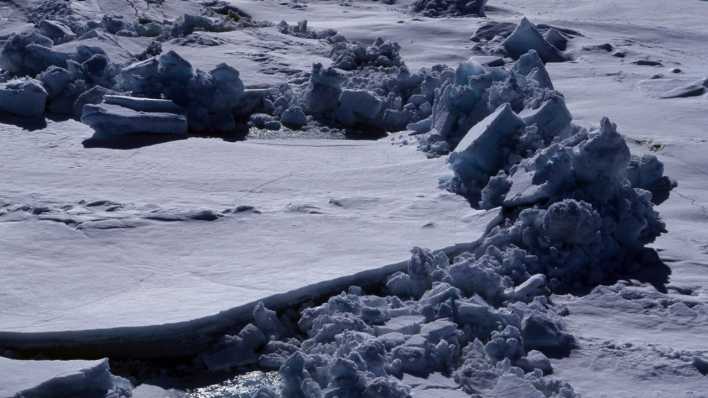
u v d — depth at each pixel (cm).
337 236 1678
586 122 2623
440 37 4128
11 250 1566
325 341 1301
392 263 1524
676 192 2034
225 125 2566
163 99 2545
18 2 4241
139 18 4128
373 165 2234
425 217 1798
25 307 1350
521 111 2195
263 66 3300
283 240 1658
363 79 2933
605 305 1475
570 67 3566
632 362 1272
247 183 2055
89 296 1403
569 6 6266
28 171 2081
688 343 1335
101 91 2616
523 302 1462
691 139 2434
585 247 1611
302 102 2783
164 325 1272
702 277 1586
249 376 1260
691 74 3394
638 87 3152
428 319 1357
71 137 2392
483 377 1198
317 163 2248
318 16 5116
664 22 5466
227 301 1362
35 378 1099
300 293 1416
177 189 1997
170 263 1550
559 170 1723
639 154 2297
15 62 2923
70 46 3155
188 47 3556
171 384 1230
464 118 2353
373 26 4347
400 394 1109
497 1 6531
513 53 3794
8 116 2548
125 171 2112
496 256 1588
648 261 1648
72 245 1606
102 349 1265
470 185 1945
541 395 1134
